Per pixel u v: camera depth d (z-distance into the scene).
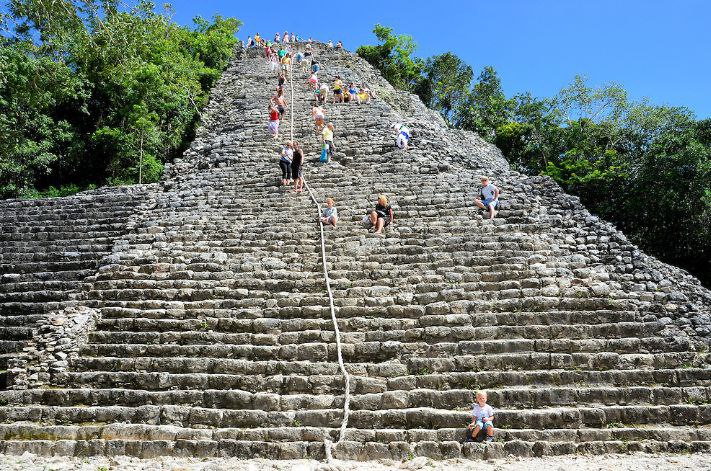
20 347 9.68
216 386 8.35
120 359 8.82
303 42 36.84
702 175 23.58
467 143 26.58
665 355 8.38
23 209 14.70
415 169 15.33
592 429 7.33
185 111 27.42
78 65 23.55
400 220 12.66
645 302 9.46
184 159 17.80
